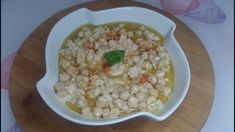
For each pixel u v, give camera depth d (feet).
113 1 0.97
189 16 0.97
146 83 0.82
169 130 0.76
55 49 0.86
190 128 0.77
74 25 0.91
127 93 0.79
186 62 0.80
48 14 0.99
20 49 0.88
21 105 0.80
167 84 0.83
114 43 0.87
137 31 0.91
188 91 0.82
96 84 0.82
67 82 0.82
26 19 0.97
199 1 1.00
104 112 0.77
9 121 0.82
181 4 0.99
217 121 0.81
